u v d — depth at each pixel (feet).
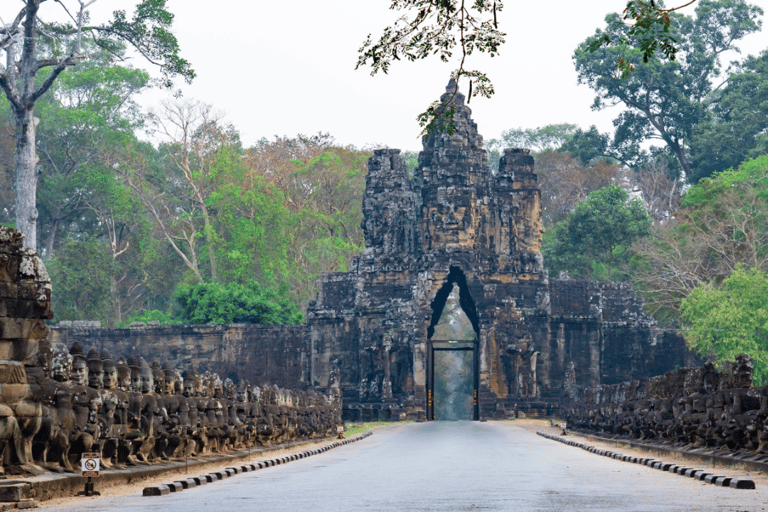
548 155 511.40
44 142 420.77
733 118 467.52
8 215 428.56
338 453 133.39
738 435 91.20
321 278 332.60
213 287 356.18
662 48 61.31
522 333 301.84
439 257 303.89
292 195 446.19
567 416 239.09
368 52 67.97
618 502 55.31
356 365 317.01
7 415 61.11
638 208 431.84
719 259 323.16
